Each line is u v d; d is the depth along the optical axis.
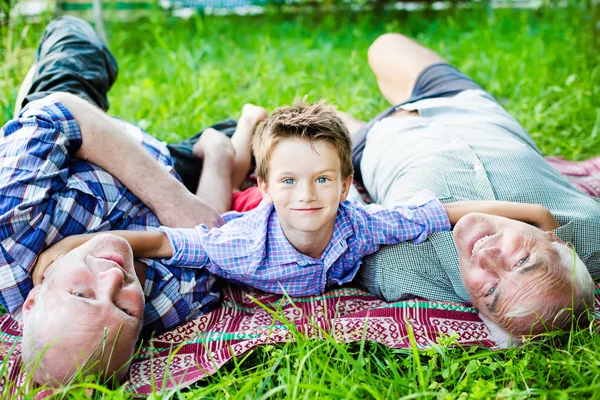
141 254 2.38
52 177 2.28
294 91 4.68
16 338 2.34
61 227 2.29
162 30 6.10
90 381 1.94
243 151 3.30
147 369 2.25
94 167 2.47
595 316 2.29
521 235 2.24
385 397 1.99
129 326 2.06
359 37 6.08
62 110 2.41
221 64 5.34
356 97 4.54
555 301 2.15
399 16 6.80
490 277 2.24
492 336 2.34
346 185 2.45
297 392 1.99
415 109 3.28
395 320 2.42
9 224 2.16
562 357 2.13
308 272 2.52
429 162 2.77
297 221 2.29
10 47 4.50
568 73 4.91
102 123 2.48
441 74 3.52
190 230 2.48
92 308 1.99
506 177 2.66
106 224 2.42
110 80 3.49
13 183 2.20
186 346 2.35
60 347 1.95
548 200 2.62
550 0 6.19
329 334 2.25
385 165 3.02
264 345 2.25
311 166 2.24
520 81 4.68
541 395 1.94
